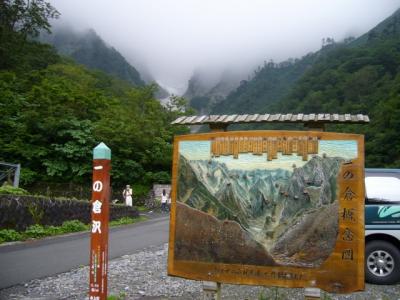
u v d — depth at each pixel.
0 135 27.81
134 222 20.62
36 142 27.97
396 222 7.83
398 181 8.16
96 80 58.84
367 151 60.53
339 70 101.94
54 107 28.77
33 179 26.64
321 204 5.03
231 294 6.84
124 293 6.80
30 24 52.97
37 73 39.72
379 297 6.79
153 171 32.09
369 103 80.50
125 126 30.56
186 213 5.43
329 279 4.93
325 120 5.14
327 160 5.07
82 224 16.52
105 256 4.71
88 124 29.36
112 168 29.45
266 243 5.13
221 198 5.33
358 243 4.89
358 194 4.95
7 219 13.43
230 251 5.23
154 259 9.91
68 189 27.09
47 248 11.63
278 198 5.16
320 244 4.98
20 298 6.48
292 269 5.04
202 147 5.48
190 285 7.42
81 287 7.18
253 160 5.29
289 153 5.19
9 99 30.50
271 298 6.60
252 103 194.88
